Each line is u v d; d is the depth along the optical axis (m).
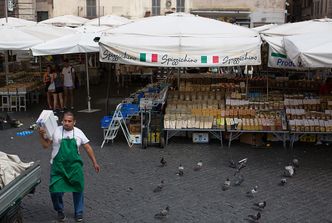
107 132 11.67
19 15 33.78
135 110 11.87
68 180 6.68
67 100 18.64
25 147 11.55
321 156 10.75
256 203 7.68
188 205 7.67
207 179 9.03
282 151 11.20
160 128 11.65
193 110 11.93
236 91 12.77
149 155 10.81
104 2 34.72
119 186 8.62
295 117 11.62
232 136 11.79
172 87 13.37
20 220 6.03
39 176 6.42
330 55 8.48
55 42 14.08
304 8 45.09
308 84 14.48
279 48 10.84
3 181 5.80
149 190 8.40
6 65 18.22
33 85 18.42
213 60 10.66
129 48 10.77
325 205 7.68
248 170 9.62
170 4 34.50
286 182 8.83
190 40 10.74
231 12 34.12
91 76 25.45
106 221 7.03
